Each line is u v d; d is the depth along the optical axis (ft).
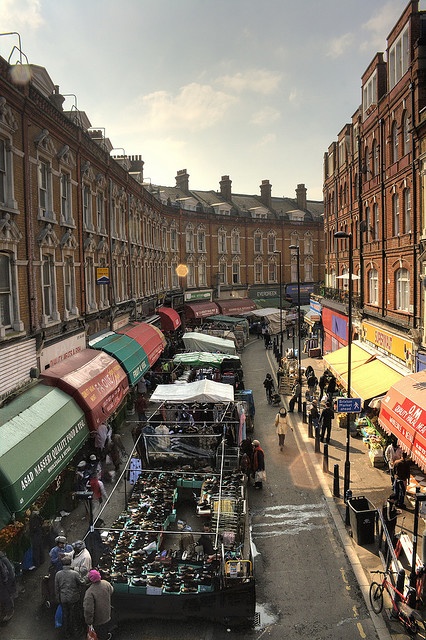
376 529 40.47
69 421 45.47
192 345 102.01
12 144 44.55
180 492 48.88
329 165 128.06
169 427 61.41
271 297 205.57
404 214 66.85
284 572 36.78
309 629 30.76
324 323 131.95
